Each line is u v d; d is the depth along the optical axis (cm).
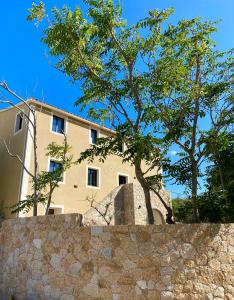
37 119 1702
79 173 1822
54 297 667
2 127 1903
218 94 814
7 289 765
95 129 2044
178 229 609
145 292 583
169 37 756
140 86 786
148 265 599
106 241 648
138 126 771
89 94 800
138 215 1681
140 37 778
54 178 1107
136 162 733
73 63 792
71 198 1723
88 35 721
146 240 618
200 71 820
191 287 567
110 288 611
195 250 591
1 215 1578
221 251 596
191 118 827
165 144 815
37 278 711
